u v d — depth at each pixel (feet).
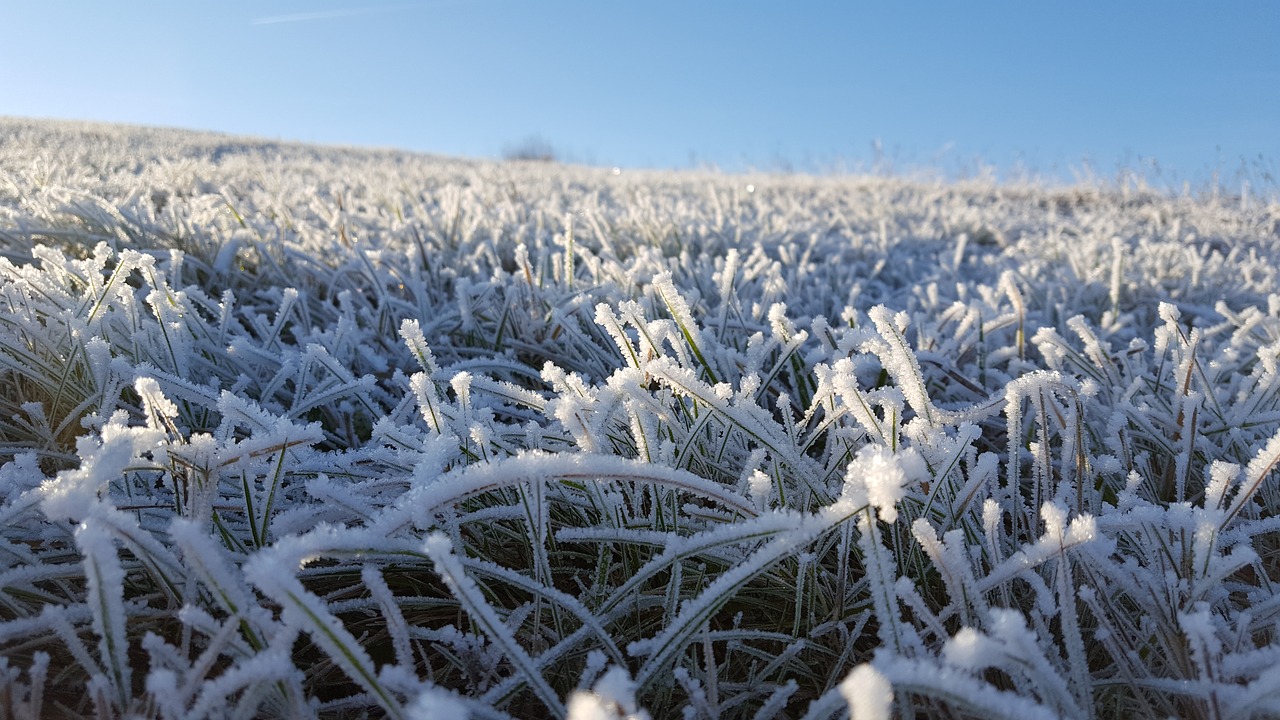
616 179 6.26
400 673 0.47
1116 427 0.89
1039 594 0.57
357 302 1.63
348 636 0.44
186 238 1.80
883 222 3.17
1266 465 0.63
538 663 0.56
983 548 0.71
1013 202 5.94
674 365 0.72
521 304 1.59
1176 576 0.65
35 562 0.66
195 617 0.49
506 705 0.57
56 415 1.01
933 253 3.29
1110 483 0.88
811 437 0.81
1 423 0.94
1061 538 0.55
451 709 0.32
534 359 1.48
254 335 1.53
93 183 2.83
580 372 1.34
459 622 0.71
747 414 0.73
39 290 1.08
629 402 0.73
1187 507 0.63
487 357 1.35
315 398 0.98
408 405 0.96
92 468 0.53
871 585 0.51
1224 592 0.63
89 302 1.10
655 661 0.53
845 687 0.35
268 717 0.54
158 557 0.56
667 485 0.59
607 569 0.69
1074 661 0.54
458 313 1.49
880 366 1.19
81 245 1.72
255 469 0.74
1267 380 1.01
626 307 0.81
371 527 0.54
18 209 2.00
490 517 0.67
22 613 0.61
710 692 0.56
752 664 0.68
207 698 0.42
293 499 0.82
